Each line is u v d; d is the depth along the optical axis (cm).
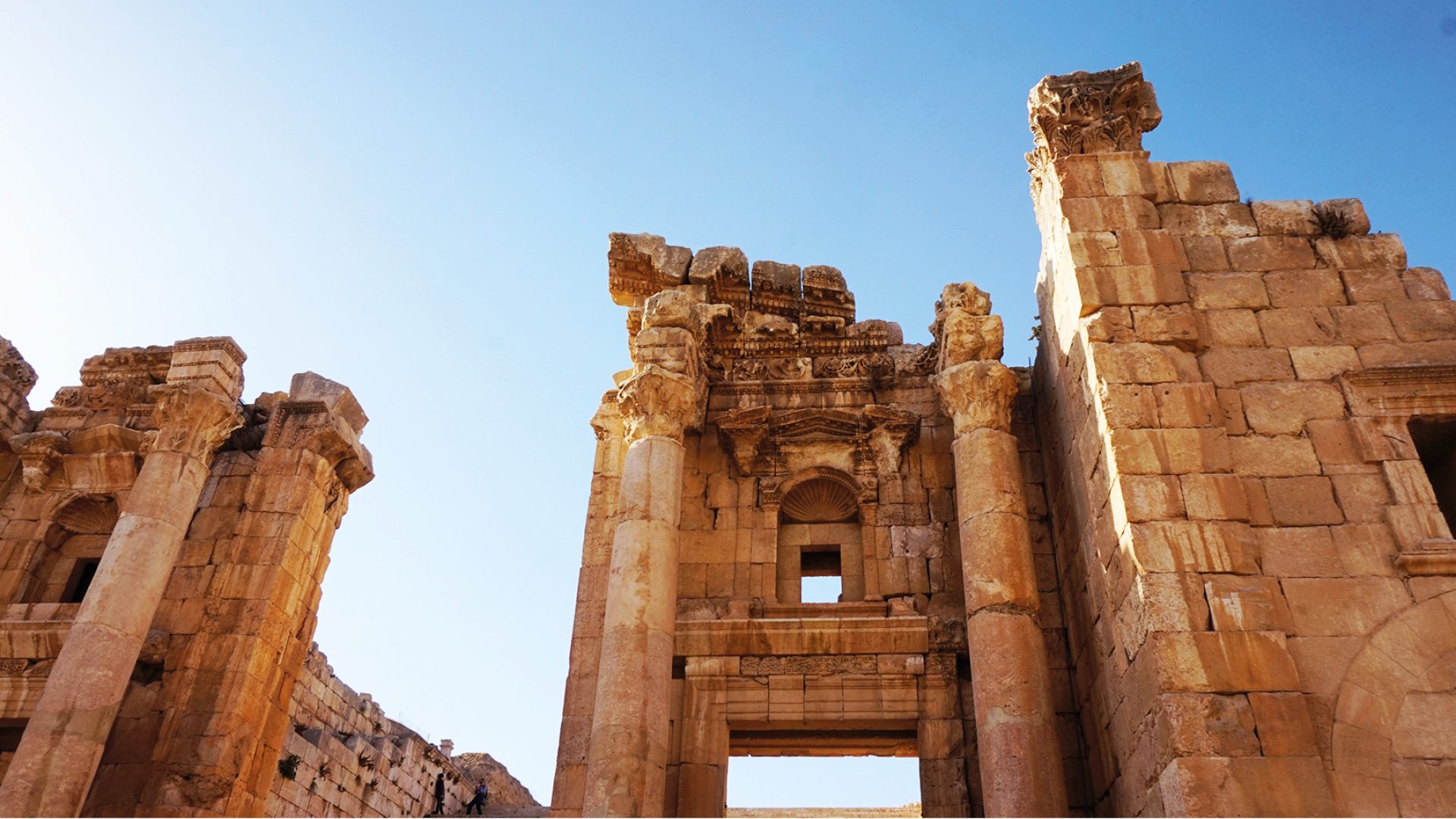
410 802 3300
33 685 1986
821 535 1909
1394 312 1462
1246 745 1135
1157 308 1473
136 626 1838
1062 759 1576
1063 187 1617
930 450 1939
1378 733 1148
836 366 2056
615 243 2133
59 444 2256
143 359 2383
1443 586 1231
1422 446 1449
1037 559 1761
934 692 1655
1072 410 1590
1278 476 1334
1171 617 1220
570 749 1652
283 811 2577
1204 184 1617
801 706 1661
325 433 2248
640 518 1636
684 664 1716
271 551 2109
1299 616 1230
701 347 1959
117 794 1856
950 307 1848
